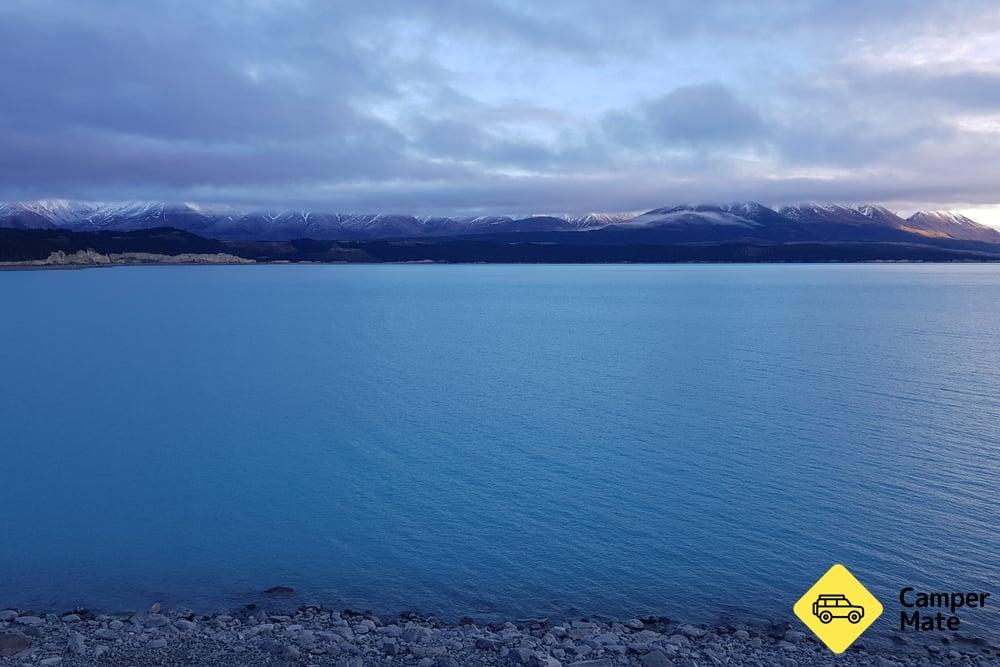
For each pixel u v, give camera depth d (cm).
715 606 1742
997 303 11731
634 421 3609
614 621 1655
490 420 3678
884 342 6700
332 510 2438
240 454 3144
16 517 2414
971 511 2333
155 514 2431
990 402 3975
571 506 2431
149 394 4506
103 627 1571
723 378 4841
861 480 2648
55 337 7481
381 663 1331
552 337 7344
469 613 1720
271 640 1425
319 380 4925
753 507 2395
